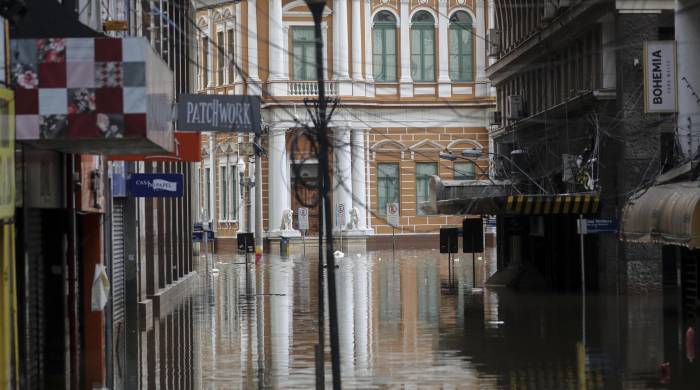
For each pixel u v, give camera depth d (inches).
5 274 717.3
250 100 1036.5
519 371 972.6
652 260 1758.1
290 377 947.3
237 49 3523.6
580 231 1630.2
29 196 880.9
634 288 1758.1
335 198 3604.8
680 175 1521.9
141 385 917.2
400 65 3661.4
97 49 768.9
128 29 1270.9
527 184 2132.1
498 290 1911.9
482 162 3629.4
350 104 3575.3
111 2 1245.7
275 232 3595.0
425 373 964.6
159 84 852.6
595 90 1788.9
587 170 1804.9
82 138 773.3
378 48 3671.3
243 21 3538.4
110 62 768.9
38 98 767.7
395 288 1978.3
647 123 1748.3
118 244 1368.1
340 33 3604.8
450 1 3681.1
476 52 3698.3
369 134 3639.3
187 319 1464.1
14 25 794.8
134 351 1136.8
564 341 1181.1
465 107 3671.3
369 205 3644.2
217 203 3873.0
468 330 1294.3
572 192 1908.2
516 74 2324.1
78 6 1019.3
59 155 998.4
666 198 1430.9
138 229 1475.1
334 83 3577.8
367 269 2573.8
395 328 1322.6
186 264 2215.8
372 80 3646.7
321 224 1117.7
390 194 3668.8
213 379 941.8
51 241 1035.9
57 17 810.2
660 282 1760.6
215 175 3873.0
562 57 2026.3
